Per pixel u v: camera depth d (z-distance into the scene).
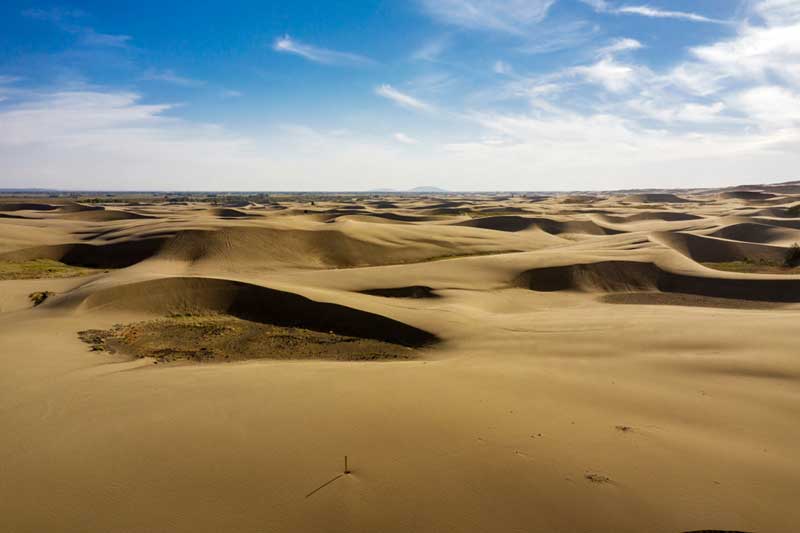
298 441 8.41
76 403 10.25
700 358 13.73
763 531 6.18
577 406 10.23
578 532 6.09
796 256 41.66
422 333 19.39
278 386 11.55
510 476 7.32
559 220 70.75
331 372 13.08
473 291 28.33
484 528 6.16
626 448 8.30
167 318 22.53
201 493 6.83
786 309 24.91
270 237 43.06
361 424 9.14
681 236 49.84
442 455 7.94
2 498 6.68
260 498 6.72
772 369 12.53
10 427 8.95
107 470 7.42
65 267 37.97
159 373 13.04
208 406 10.09
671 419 9.62
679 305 26.84
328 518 6.31
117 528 6.09
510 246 51.16
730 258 44.88
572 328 18.36
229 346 18.59
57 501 6.62
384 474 7.34
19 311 22.72
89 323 20.64
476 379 12.10
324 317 22.11
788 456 8.15
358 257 43.31
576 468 7.58
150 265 34.75
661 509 6.58
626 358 14.13
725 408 10.18
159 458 7.79
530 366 13.45
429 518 6.33
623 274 32.78
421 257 45.53
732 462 7.89
